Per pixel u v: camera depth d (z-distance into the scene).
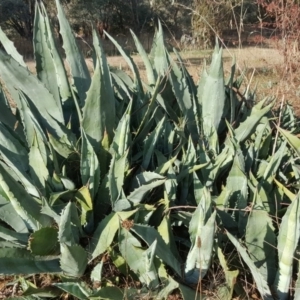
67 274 1.65
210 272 1.68
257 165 2.19
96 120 1.94
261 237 1.67
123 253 1.62
